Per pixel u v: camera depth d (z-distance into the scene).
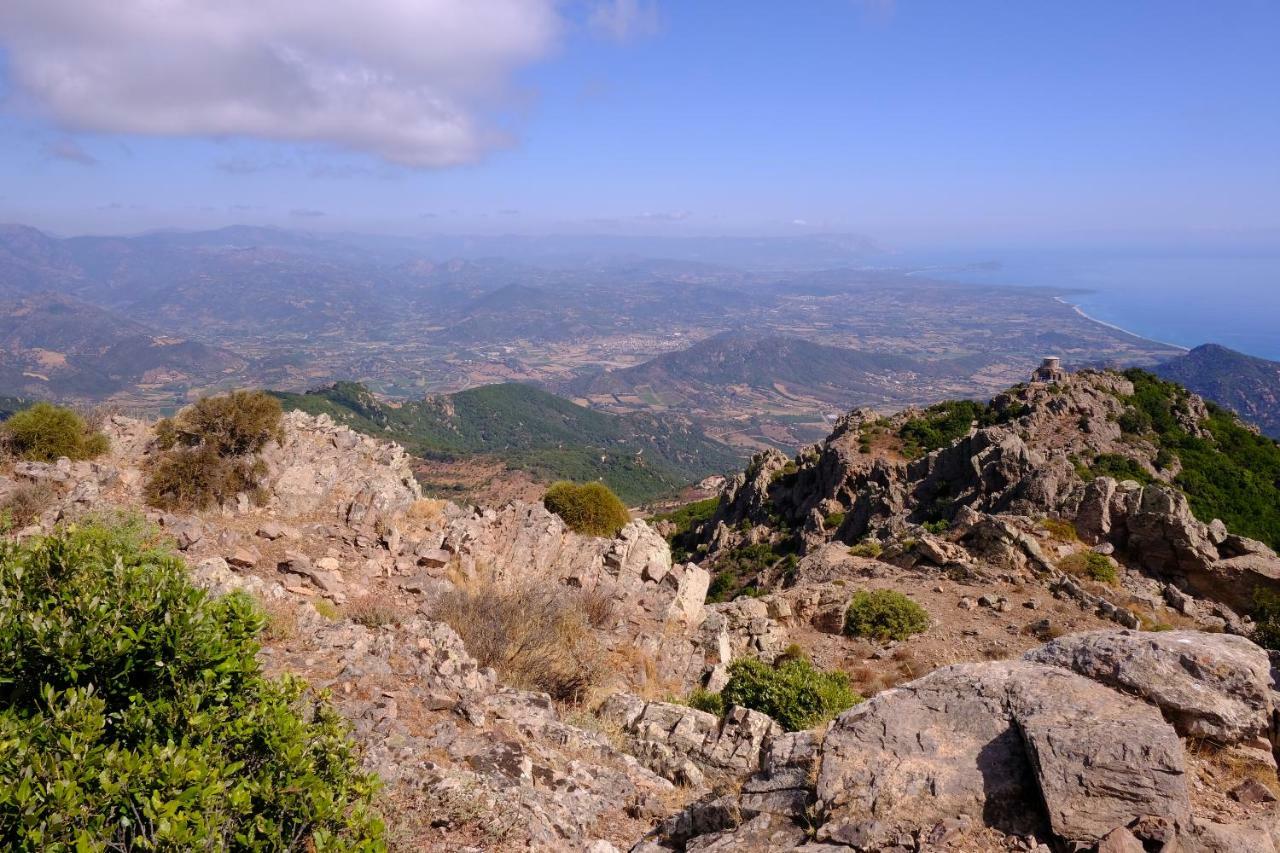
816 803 7.29
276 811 6.07
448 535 21.34
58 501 17.92
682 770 11.72
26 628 6.29
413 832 7.74
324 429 25.98
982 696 7.92
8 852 4.81
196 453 20.53
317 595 16.50
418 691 11.44
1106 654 8.45
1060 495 29.78
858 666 20.48
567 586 21.09
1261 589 23.75
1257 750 7.48
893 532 37.59
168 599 7.02
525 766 9.87
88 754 5.34
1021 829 6.52
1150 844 6.07
